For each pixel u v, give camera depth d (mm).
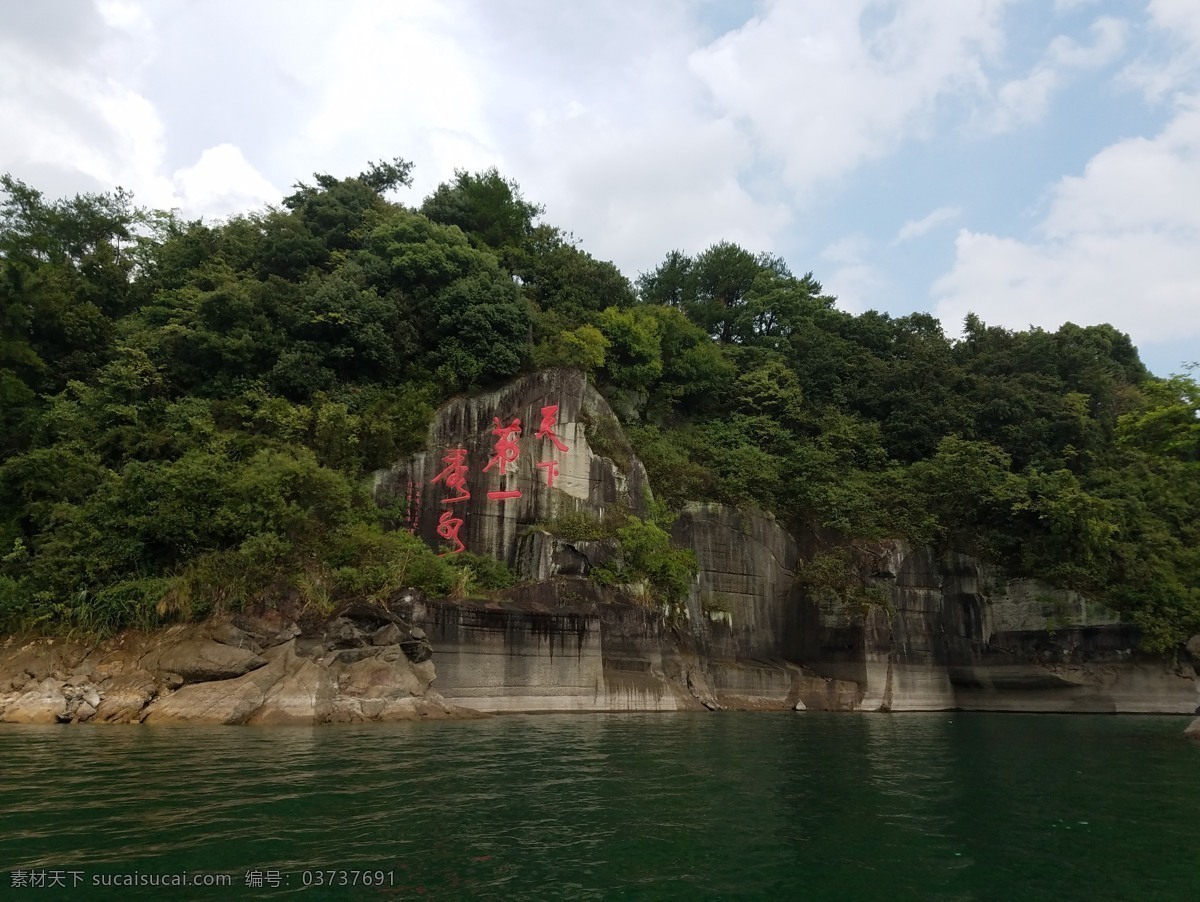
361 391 31000
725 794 13172
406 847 9328
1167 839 11109
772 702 33656
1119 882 9234
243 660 21562
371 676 22609
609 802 12188
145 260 40906
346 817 10523
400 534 27281
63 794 11477
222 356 30719
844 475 42000
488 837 9938
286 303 32344
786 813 12039
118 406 29219
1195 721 24734
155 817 10195
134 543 23641
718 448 41594
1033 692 37438
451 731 20078
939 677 37312
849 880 9031
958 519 39938
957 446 41438
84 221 40719
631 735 20719
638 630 29891
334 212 40719
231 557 23078
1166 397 22750
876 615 35500
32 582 23562
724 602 35656
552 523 31547
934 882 9062
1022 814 12562
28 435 29922
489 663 25484
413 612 24312
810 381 48125
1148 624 35812
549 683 26656
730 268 57062
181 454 27828
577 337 37531
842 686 34562
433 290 34625
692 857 9562
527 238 46375
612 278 44625
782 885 8750
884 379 48062
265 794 11703
